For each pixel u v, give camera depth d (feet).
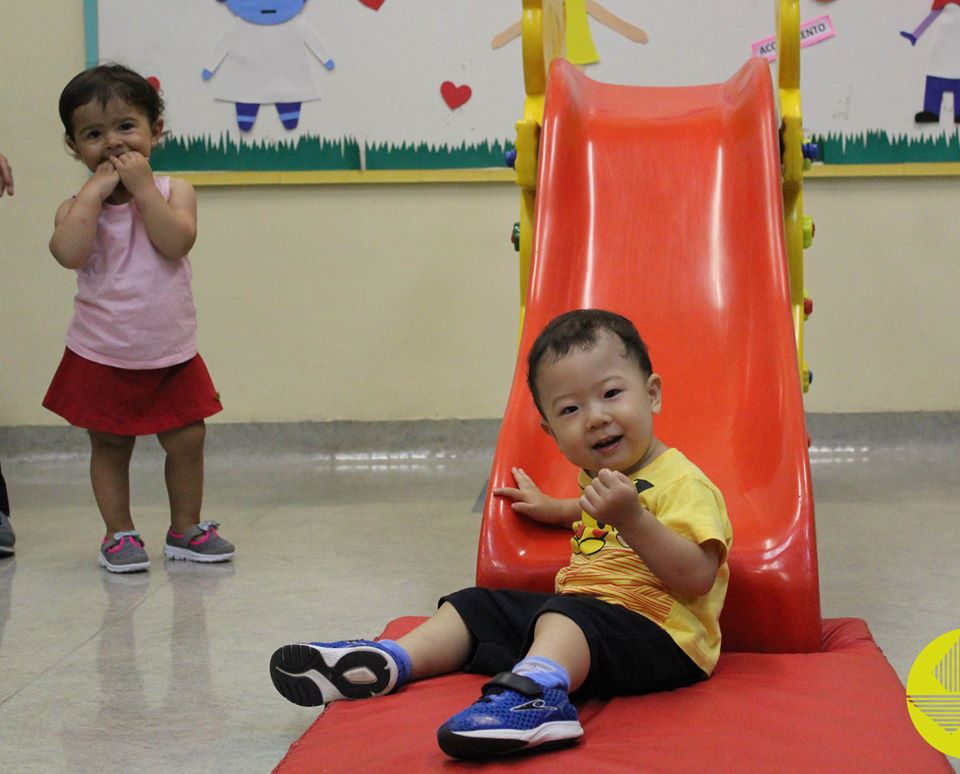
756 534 5.03
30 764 4.59
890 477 10.45
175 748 4.73
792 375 5.80
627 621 4.31
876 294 11.87
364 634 6.18
